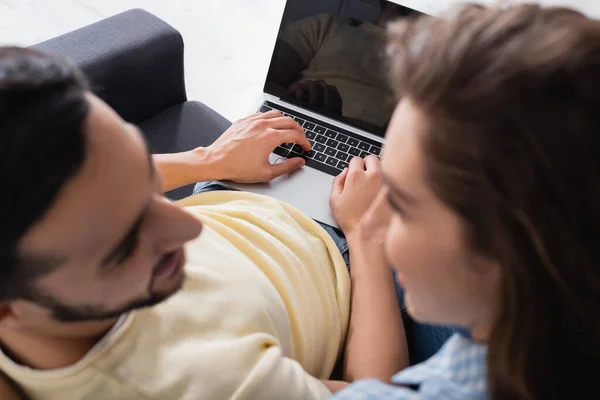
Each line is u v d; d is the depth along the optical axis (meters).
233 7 1.88
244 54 1.78
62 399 0.55
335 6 0.98
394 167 0.42
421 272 0.45
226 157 0.94
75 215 0.42
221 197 0.90
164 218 0.52
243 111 1.66
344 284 0.83
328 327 0.80
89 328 0.56
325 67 1.03
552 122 0.33
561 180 0.34
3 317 0.49
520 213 0.36
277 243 0.81
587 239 0.36
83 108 0.42
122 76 1.11
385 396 0.53
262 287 0.73
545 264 0.37
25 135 0.38
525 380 0.42
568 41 0.34
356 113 1.05
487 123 0.35
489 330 0.45
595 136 0.33
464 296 0.44
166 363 0.58
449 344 0.52
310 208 0.96
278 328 0.73
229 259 0.74
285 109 1.09
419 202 0.41
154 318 0.61
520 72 0.34
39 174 0.39
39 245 0.42
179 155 0.94
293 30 1.03
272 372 0.61
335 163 1.02
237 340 0.64
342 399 0.55
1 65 0.40
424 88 0.38
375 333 0.78
